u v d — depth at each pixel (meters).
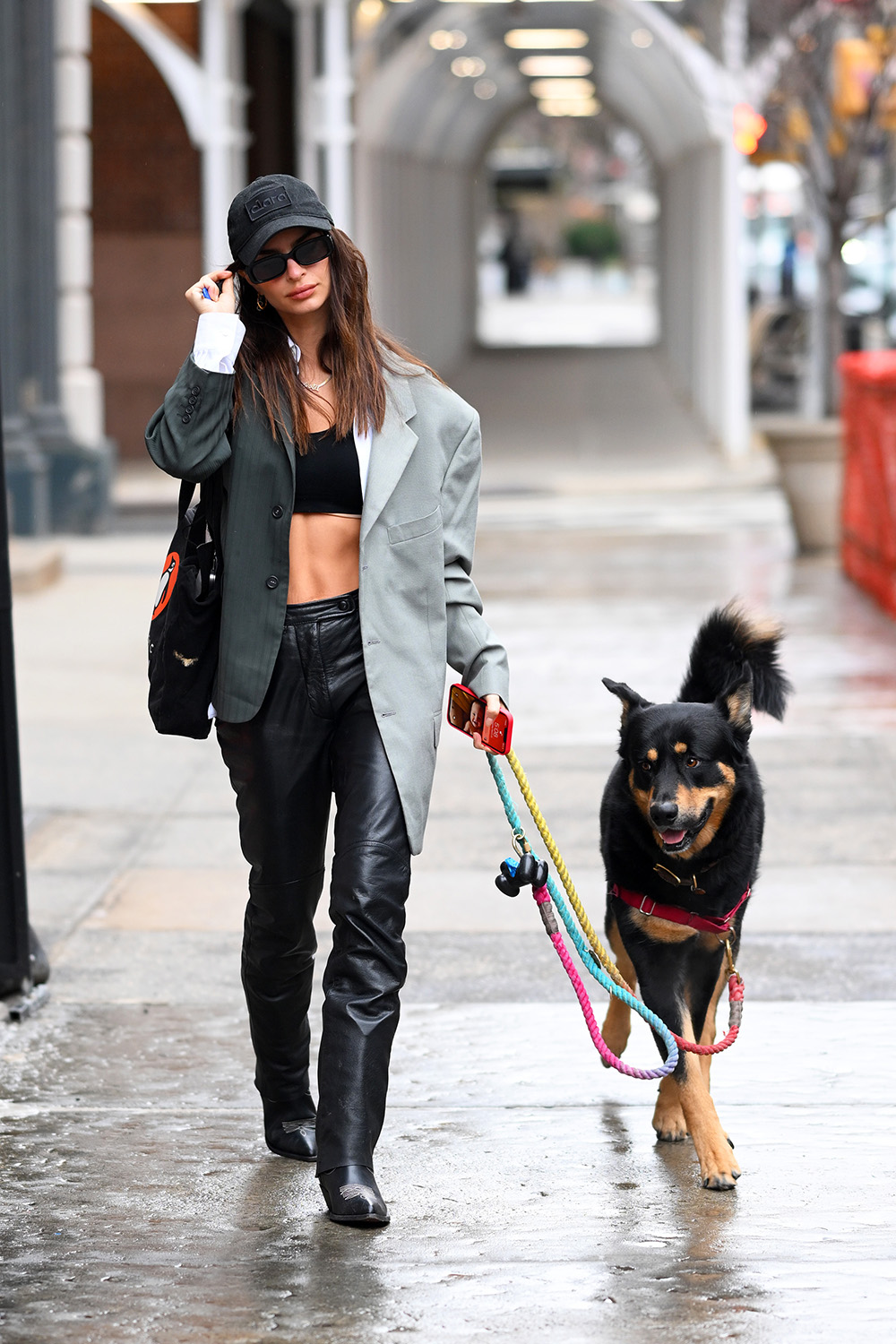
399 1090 5.83
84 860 8.54
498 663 5.00
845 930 7.36
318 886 5.05
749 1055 6.06
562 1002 6.65
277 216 4.59
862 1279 4.48
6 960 6.61
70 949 7.29
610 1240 4.72
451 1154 5.32
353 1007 4.73
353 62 25.03
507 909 7.76
